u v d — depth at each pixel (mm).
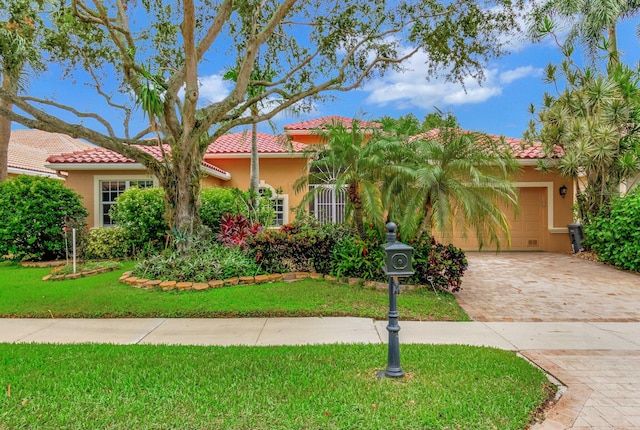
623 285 10016
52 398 3922
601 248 12758
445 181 8680
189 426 3418
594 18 15141
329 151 9516
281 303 7477
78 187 15055
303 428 3383
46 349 5352
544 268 12500
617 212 12000
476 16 10328
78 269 10359
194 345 5574
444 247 8961
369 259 8844
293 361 4848
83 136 9766
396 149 9031
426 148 8945
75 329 6410
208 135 11352
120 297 7914
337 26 11211
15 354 5148
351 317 6977
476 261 13961
